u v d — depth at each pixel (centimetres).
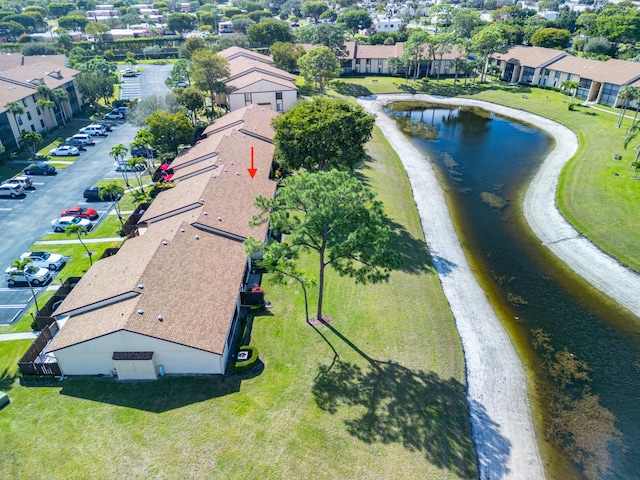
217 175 5281
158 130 6581
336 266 3322
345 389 3148
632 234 5119
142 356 3080
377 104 10581
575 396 3350
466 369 3503
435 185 6556
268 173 5816
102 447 2683
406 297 4116
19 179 6053
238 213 4669
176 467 2580
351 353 3456
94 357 3133
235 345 3491
